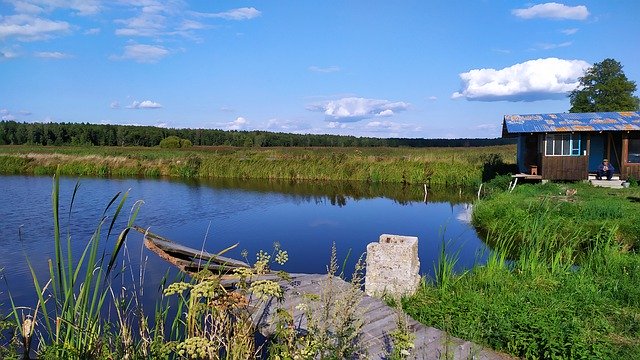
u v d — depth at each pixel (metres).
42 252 14.75
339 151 56.03
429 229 19.25
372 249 8.69
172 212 23.28
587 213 16.14
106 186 33.03
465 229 19.00
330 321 4.66
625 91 56.41
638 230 13.85
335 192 32.22
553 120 27.89
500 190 25.53
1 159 44.03
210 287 4.01
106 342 4.41
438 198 29.19
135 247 15.24
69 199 26.09
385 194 31.39
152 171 42.81
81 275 11.86
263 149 65.94
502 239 15.49
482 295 8.15
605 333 6.61
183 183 36.44
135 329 7.34
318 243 16.88
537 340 6.31
